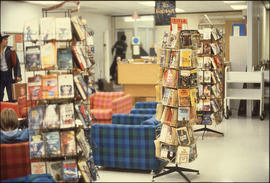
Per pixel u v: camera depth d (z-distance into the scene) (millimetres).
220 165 5688
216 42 7832
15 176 4336
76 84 4379
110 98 8812
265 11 16203
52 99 4469
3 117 4477
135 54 16312
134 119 6305
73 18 4574
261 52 13469
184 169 5297
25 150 4355
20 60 12344
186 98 4992
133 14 18094
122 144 5375
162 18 9922
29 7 12852
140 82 10828
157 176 5133
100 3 13539
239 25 11219
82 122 4438
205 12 16984
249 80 9312
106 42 16047
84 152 4445
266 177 5059
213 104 7496
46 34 4371
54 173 4348
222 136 7559
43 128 4293
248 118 9500
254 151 6312
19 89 7398
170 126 5113
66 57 4348
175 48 5102
